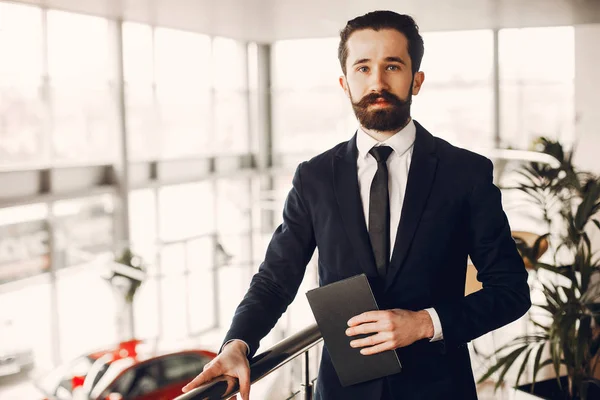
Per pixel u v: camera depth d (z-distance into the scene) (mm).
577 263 3193
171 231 11812
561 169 3592
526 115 11617
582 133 9359
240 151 13844
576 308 3049
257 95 13898
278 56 13734
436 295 1251
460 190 1254
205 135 12781
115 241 10398
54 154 9664
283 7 8695
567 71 11203
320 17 9562
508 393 3686
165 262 11375
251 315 1291
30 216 9133
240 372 1169
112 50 10273
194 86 12422
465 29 11172
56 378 6543
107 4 8516
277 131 13961
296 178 1381
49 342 9273
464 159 1280
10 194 8891
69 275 9500
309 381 1530
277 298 1350
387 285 1244
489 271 1276
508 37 11617
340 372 1230
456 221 1257
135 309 10641
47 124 9516
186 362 6688
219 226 12836
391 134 1294
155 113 11539
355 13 9188
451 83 12070
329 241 1303
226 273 12516
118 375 6398
